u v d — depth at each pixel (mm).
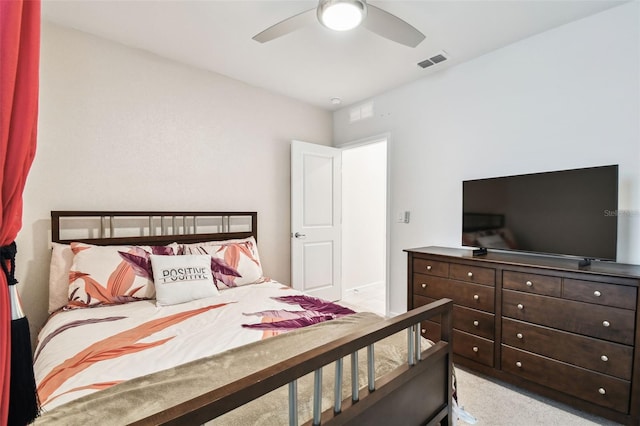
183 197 2660
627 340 1518
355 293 4273
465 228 2453
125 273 1975
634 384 1498
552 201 1951
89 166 2213
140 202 2438
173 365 1168
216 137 2850
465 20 2023
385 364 1160
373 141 3371
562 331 1727
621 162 1885
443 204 2779
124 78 2346
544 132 2186
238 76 2891
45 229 2049
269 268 3277
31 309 1999
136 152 2412
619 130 1890
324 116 3773
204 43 2322
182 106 2637
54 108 2080
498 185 2227
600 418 1674
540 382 1812
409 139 3035
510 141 2350
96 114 2236
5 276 867
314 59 2557
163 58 2527
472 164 2578
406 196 3066
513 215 2143
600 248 1757
